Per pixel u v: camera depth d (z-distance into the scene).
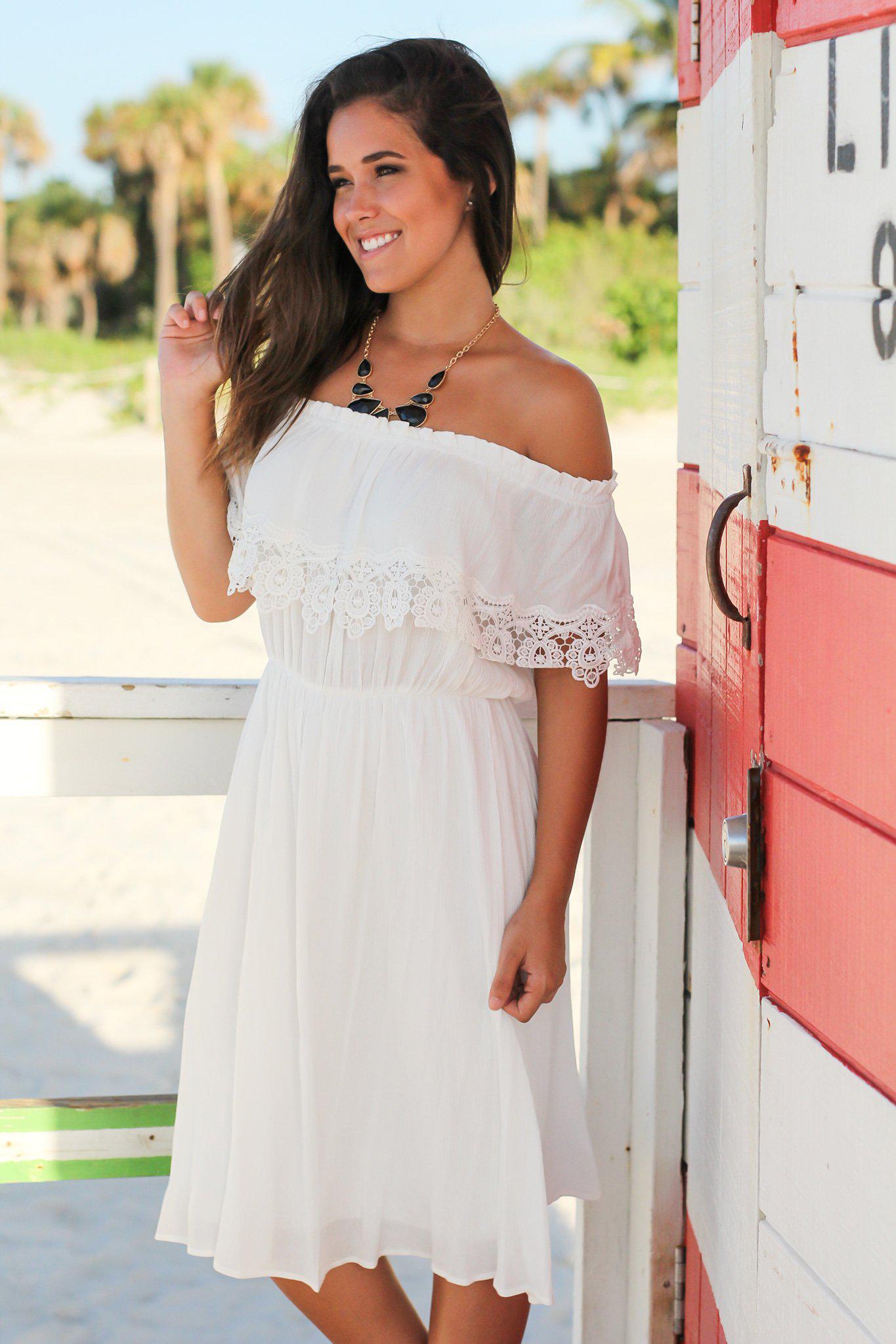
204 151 37.00
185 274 39.28
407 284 1.69
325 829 1.64
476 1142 1.66
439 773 1.64
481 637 1.66
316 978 1.64
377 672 1.64
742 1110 1.61
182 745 1.92
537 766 1.81
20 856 4.66
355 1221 1.70
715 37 1.71
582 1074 2.06
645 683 2.04
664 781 1.94
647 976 1.99
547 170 36.12
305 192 1.75
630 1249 2.07
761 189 1.45
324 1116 1.66
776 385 1.43
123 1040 3.39
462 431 1.67
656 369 26.44
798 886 1.40
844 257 1.23
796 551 1.39
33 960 3.86
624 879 2.03
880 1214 1.21
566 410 1.67
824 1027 1.34
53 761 1.91
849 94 1.21
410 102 1.64
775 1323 1.48
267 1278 2.59
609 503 1.72
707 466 1.82
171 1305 2.48
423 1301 2.52
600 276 29.03
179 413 1.79
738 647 1.62
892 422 1.14
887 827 1.19
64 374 26.81
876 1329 1.22
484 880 1.65
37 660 6.93
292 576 1.64
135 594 8.79
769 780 1.49
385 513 1.60
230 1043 1.72
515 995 1.69
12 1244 2.68
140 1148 1.90
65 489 14.27
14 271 39.19
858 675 1.23
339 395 1.73
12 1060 3.27
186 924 4.12
